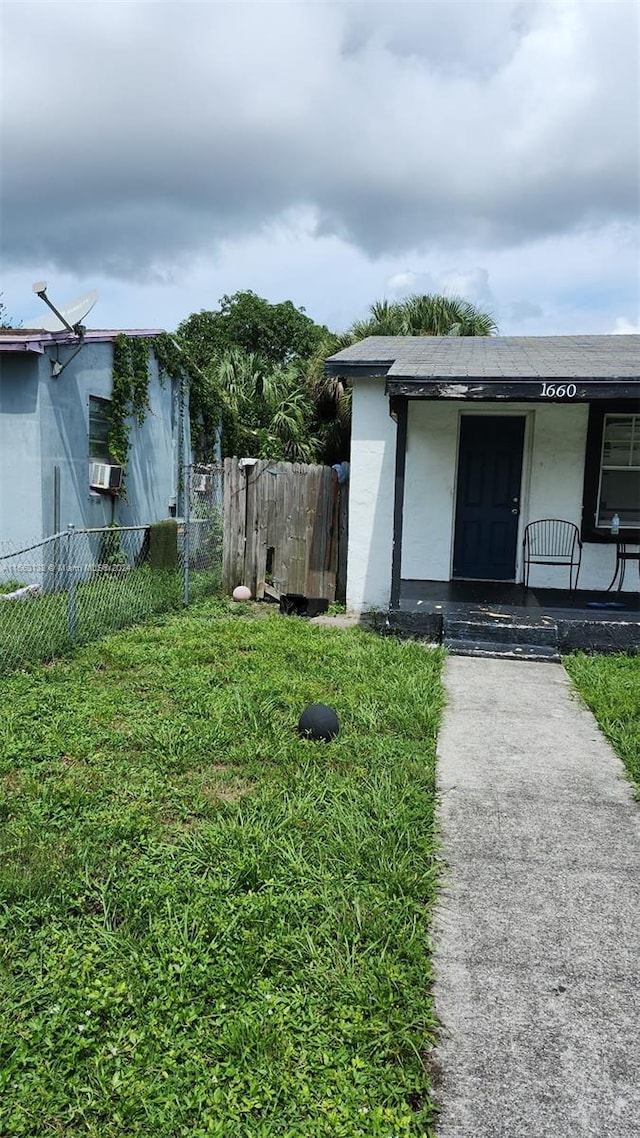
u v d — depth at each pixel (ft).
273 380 75.82
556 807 12.57
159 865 9.83
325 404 58.75
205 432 55.52
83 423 33.76
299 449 67.10
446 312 51.70
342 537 32.42
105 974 7.72
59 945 8.22
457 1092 6.73
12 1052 6.76
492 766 14.26
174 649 20.90
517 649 23.17
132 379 38.14
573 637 23.72
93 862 9.82
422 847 10.75
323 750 13.96
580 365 25.21
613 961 8.61
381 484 28.89
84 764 13.12
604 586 28.86
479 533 30.14
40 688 17.01
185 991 7.51
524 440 29.35
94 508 35.06
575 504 28.86
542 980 8.26
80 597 24.82
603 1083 6.88
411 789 12.46
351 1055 6.91
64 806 11.43
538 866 10.66
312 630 24.47
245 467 30.81
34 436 30.09
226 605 29.22
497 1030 7.50
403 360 26.78
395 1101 6.51
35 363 29.76
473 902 9.73
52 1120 6.19
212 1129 6.08
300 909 8.98
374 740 14.60
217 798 11.94
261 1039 6.91
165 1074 6.60
